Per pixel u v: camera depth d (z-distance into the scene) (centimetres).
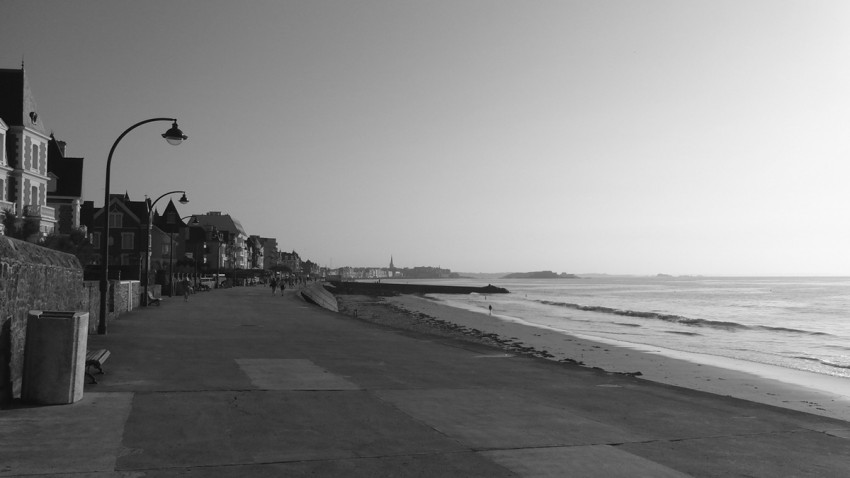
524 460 682
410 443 735
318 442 724
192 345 1669
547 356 2530
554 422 877
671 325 4878
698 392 1225
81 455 635
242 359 1409
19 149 4391
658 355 2705
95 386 1008
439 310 7119
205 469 609
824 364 2575
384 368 1361
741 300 10275
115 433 723
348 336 2109
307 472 613
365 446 715
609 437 801
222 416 834
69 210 5900
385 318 5322
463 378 1268
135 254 8006
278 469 619
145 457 638
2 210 3541
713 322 5059
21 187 4375
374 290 15125
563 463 676
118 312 2566
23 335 866
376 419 853
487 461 673
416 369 1370
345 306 7888
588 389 1197
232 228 13938
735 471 670
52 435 701
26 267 873
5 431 707
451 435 779
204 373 1188
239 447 690
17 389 846
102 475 577
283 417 843
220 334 2005
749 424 918
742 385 1859
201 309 3325
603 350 2883
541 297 12619
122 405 869
